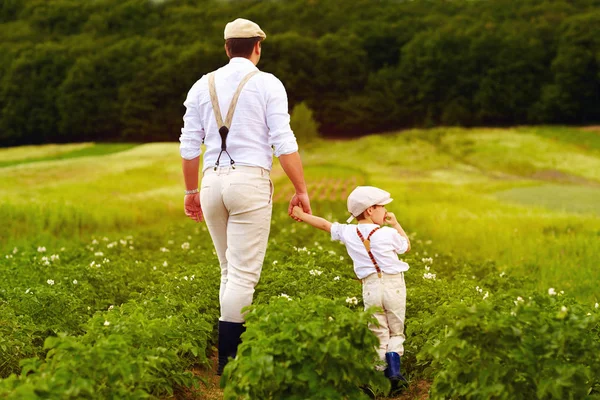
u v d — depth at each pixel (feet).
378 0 353.92
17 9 370.32
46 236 58.29
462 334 13.41
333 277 23.94
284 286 22.25
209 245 42.42
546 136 246.06
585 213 82.48
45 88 276.00
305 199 17.92
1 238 57.62
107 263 32.94
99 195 92.73
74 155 210.18
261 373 12.86
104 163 153.58
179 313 20.01
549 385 12.61
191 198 19.03
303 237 45.73
